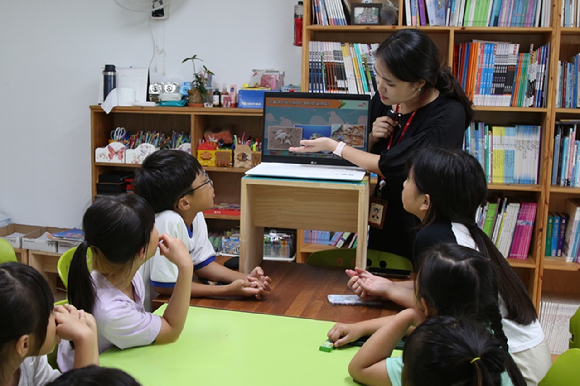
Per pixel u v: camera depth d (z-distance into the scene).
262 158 2.00
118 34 3.82
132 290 1.53
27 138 4.05
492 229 3.30
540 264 3.24
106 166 3.82
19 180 4.11
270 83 3.48
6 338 0.99
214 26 3.70
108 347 1.37
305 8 3.16
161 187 1.73
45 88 3.97
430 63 1.80
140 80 3.71
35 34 3.93
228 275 1.84
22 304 0.99
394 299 1.61
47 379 1.25
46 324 1.06
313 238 3.47
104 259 1.37
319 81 3.27
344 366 1.28
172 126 3.84
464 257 1.16
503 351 0.95
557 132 3.21
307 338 1.42
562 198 3.46
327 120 1.94
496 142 3.23
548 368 1.42
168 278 1.70
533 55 3.12
